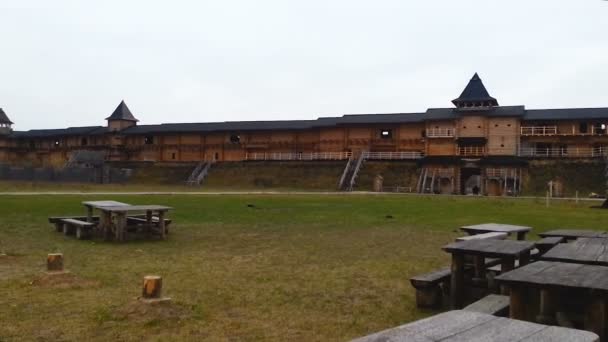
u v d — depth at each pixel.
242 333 7.71
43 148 108.81
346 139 83.12
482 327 4.01
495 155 71.50
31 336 7.30
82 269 12.38
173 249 15.91
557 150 70.94
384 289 10.78
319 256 14.76
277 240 18.12
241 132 90.56
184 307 8.95
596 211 32.88
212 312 8.80
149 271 12.25
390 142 80.69
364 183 68.81
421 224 23.97
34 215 24.84
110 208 17.50
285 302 9.61
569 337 3.77
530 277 6.71
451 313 4.43
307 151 86.81
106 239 17.72
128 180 83.44
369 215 28.50
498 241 9.78
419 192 65.06
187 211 28.20
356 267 13.12
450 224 24.05
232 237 18.88
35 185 58.41
